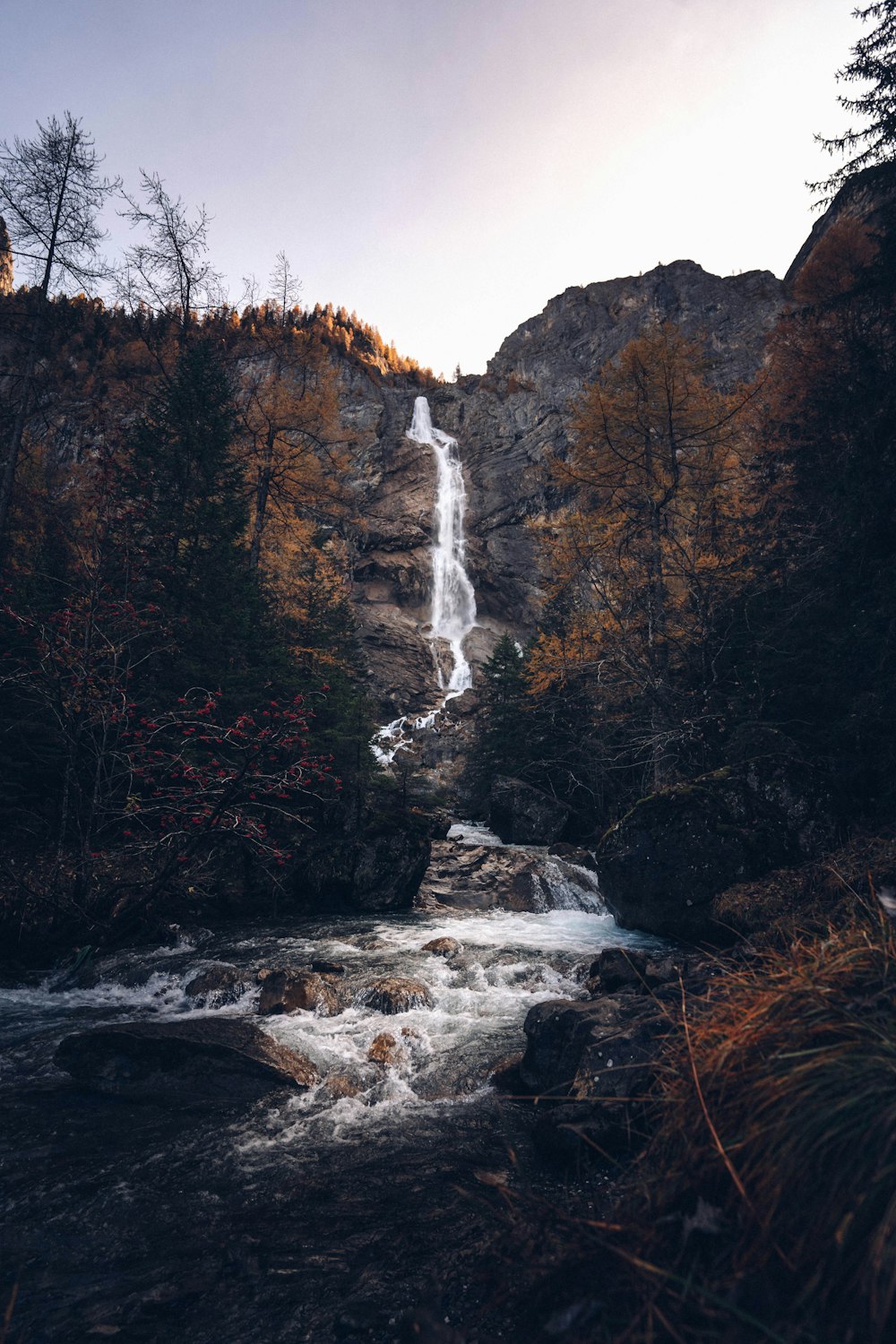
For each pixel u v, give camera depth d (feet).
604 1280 6.66
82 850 30.96
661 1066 9.98
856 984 8.22
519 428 239.71
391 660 178.70
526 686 87.25
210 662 48.19
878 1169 5.65
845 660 34.68
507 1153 13.28
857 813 32.63
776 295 204.64
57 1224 11.03
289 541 79.00
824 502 42.19
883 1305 4.76
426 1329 7.47
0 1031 21.09
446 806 100.58
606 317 253.65
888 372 35.83
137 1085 16.79
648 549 55.77
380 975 27.09
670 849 32.58
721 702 47.37
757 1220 6.13
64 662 30.89
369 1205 11.41
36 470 68.90
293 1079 17.10
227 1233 10.66
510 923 40.37
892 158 43.80
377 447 236.22
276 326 80.79
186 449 55.88
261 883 42.11
